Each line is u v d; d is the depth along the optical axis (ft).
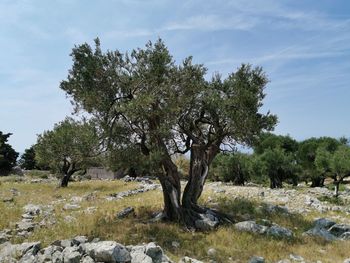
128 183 154.81
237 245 58.80
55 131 136.15
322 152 187.83
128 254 44.34
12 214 76.79
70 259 43.45
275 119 74.54
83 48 68.13
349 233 70.18
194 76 71.41
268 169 201.26
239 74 75.87
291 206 96.53
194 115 77.36
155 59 66.44
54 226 67.21
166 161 72.49
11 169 257.75
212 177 226.38
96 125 69.51
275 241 62.23
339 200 134.41
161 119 69.21
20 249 49.11
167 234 62.75
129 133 72.18
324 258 55.52
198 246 57.31
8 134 262.88
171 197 72.08
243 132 73.41
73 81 67.87
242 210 84.12
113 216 76.69
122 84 67.67
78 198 107.65
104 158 76.18
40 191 126.82
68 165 143.84
